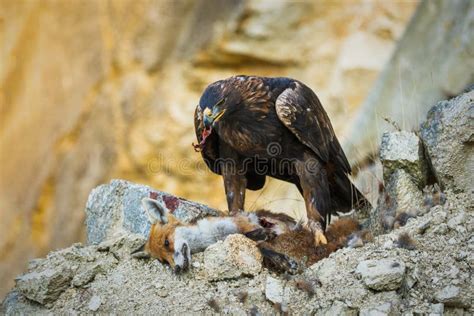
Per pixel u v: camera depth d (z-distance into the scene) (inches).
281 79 434.6
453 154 387.5
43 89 963.3
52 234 921.5
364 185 483.2
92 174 896.3
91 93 921.5
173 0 908.6
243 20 890.1
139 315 356.5
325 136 434.3
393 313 327.3
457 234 358.6
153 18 909.8
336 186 450.9
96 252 395.9
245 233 392.5
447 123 390.3
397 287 336.5
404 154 410.9
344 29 890.1
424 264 347.9
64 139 924.6
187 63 892.0
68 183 914.1
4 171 961.5
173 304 358.3
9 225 944.3
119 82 906.1
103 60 926.4
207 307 353.7
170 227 382.6
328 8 893.8
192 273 371.2
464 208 374.9
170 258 375.2
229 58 890.7
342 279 348.5
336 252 369.1
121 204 437.1
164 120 873.5
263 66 890.7
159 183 849.5
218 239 390.3
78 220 902.4
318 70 879.1
